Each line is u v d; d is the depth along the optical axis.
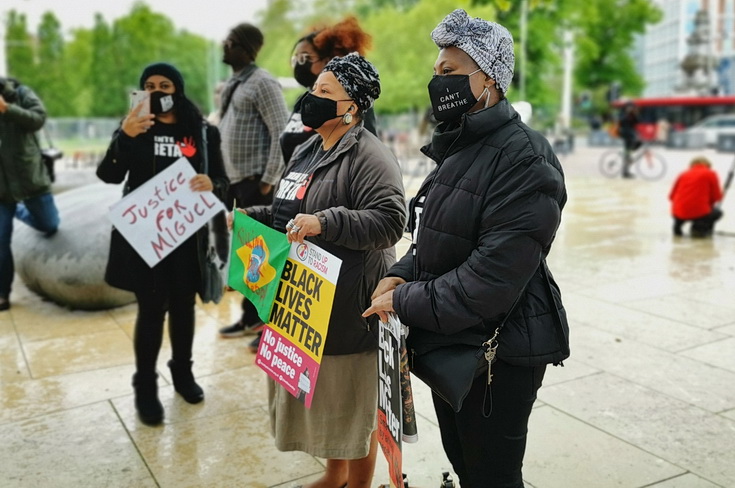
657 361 4.13
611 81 42.81
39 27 47.94
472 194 1.81
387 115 34.50
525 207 1.73
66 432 3.24
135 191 3.22
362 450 2.41
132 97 3.14
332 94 2.33
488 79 1.85
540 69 32.38
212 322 4.91
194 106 3.35
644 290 5.74
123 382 3.85
